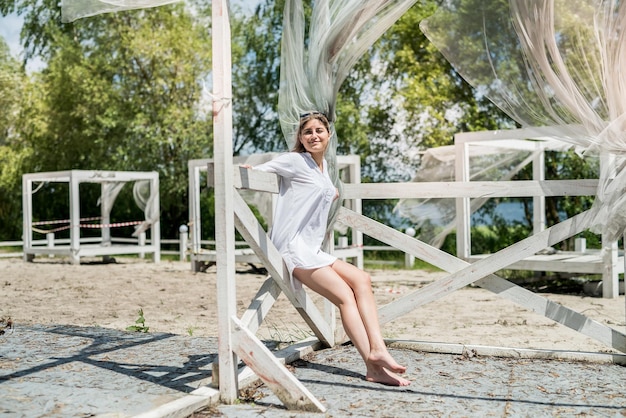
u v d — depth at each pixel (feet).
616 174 14.57
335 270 13.58
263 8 65.16
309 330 21.15
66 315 25.08
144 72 65.87
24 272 43.27
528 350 15.60
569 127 14.71
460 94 55.88
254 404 11.93
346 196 16.85
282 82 15.51
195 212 43.55
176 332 21.36
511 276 38.78
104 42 65.82
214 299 30.27
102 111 66.95
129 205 67.41
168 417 10.75
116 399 11.82
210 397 11.82
